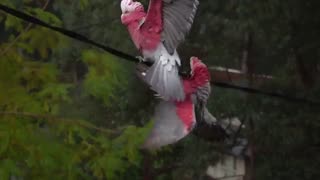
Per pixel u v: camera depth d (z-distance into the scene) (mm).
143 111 12125
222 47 12102
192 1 3695
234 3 11438
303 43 11516
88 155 6742
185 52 11508
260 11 11281
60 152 6559
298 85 12000
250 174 12852
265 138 11922
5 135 6379
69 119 6754
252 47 12250
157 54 3785
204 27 11883
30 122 6695
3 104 6691
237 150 13961
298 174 11727
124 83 7883
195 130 4020
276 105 11516
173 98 3762
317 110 11227
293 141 11594
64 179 6703
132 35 3918
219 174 17828
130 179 12406
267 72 12617
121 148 6633
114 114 12227
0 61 6773
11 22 6945
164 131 3840
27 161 6566
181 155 12953
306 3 11312
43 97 6852
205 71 3980
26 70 6883
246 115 11820
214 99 11867
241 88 5613
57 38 6938
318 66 12562
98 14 12219
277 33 11555
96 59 6703
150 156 12547
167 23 3748
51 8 12789
